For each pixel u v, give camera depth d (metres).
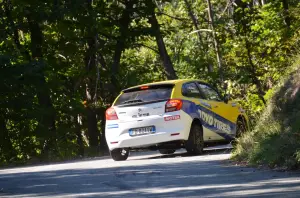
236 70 34.56
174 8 53.47
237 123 23.23
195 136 20.62
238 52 33.59
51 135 33.88
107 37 40.47
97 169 17.78
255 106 34.59
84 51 40.44
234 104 23.38
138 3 40.75
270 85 33.81
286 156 14.59
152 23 42.22
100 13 40.59
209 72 39.50
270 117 18.17
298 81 18.55
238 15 35.50
